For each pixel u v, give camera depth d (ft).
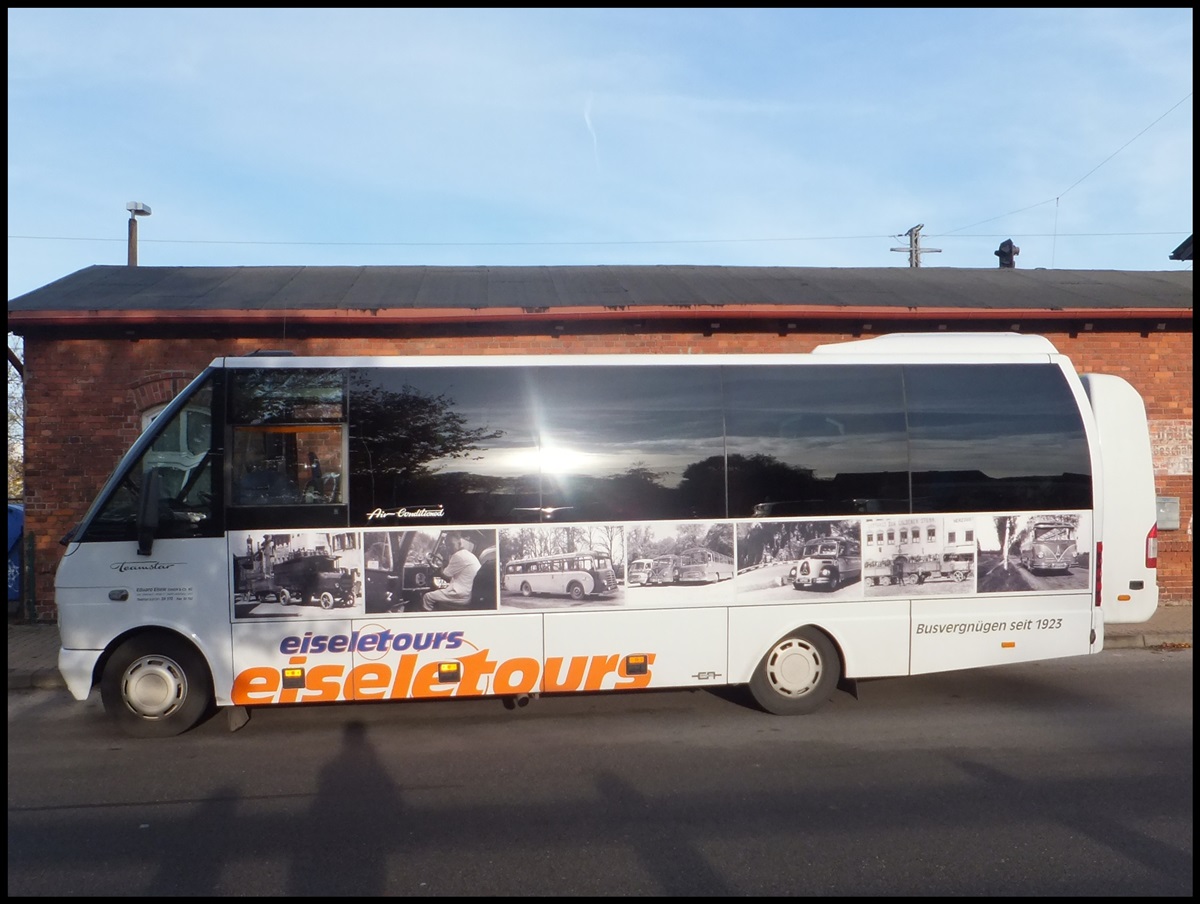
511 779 19.26
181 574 22.20
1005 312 40.06
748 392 23.84
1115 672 28.86
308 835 16.26
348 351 38.73
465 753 21.16
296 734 22.85
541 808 17.52
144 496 21.89
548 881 14.25
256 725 23.67
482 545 22.72
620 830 16.37
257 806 17.79
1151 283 47.75
